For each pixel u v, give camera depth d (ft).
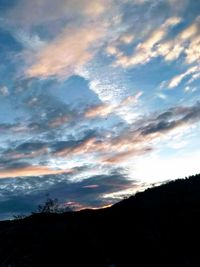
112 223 126.31
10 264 110.01
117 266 98.07
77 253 110.11
